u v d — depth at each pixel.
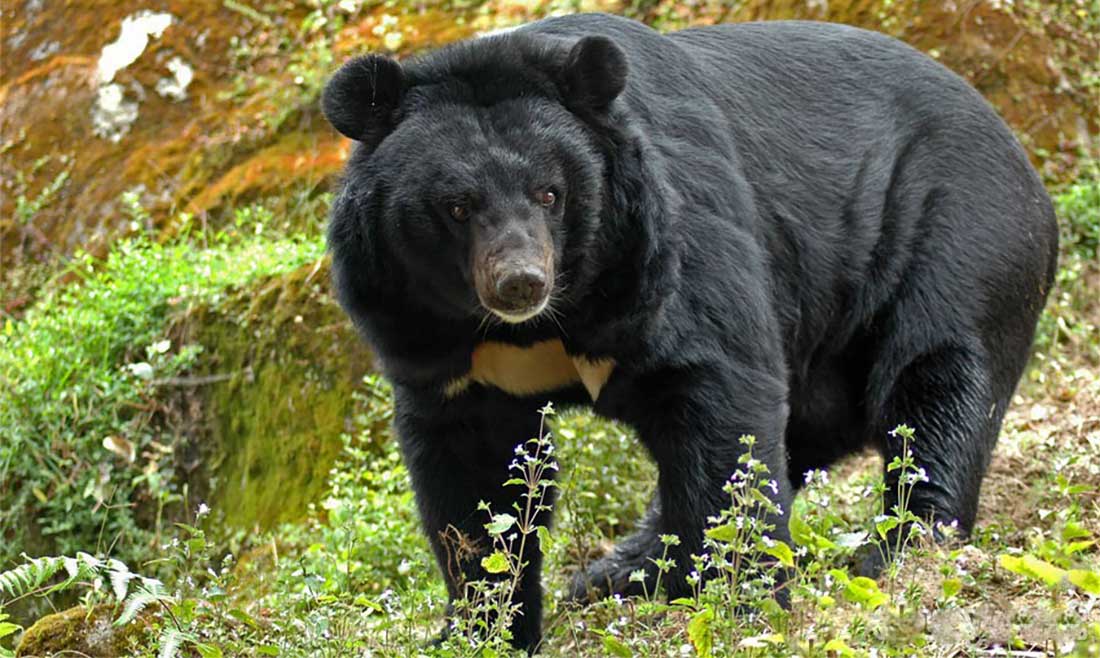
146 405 16.94
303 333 16.53
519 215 8.92
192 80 21.33
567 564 12.47
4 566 15.91
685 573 9.63
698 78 10.61
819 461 12.12
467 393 9.96
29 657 8.79
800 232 10.82
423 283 9.38
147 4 21.97
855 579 7.54
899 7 18.89
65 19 22.25
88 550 16.17
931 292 11.27
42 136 21.22
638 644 8.33
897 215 11.30
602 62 9.28
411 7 21.38
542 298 8.82
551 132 9.15
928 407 11.24
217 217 19.72
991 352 11.45
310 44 21.34
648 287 9.45
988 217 11.44
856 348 11.59
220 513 16.53
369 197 9.34
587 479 13.49
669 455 9.70
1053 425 14.07
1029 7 18.92
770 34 11.53
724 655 7.71
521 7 20.89
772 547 7.88
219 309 17.11
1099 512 10.62
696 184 9.92
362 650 8.88
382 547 13.24
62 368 17.06
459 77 9.33
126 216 20.14
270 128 20.44
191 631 8.45
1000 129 11.83
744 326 9.80
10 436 16.48
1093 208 17.31
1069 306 16.58
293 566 11.20
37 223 20.50
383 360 9.93
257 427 16.58
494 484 10.21
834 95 11.33
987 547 10.92
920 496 11.16
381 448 15.79
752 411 9.70
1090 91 18.50
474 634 8.70
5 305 19.84
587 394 10.08
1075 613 8.41
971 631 8.20
